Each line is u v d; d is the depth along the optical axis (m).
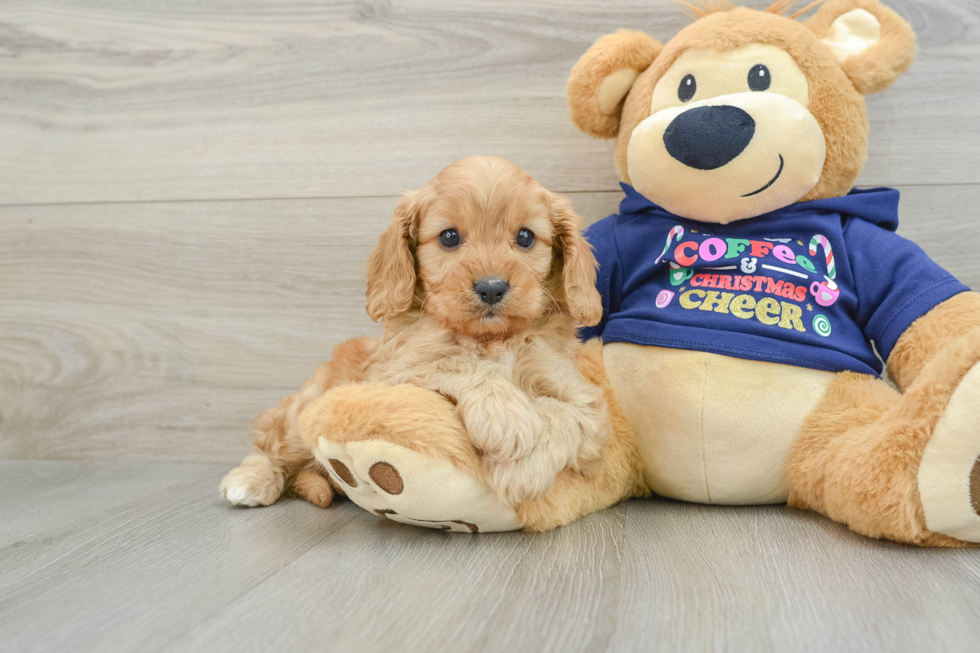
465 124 2.36
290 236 2.44
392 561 1.37
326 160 2.42
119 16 2.50
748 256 1.77
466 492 1.43
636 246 1.96
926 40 2.14
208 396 2.48
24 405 2.57
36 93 2.55
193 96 2.47
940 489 1.35
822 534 1.51
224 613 1.12
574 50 2.30
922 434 1.37
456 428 1.43
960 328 1.56
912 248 1.75
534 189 1.67
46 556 1.44
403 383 1.57
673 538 1.50
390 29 2.38
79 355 2.54
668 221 1.95
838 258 1.77
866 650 0.97
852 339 1.73
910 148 2.17
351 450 1.42
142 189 2.50
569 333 1.80
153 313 2.51
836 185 1.83
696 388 1.70
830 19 1.90
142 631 1.06
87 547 1.50
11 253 2.57
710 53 1.79
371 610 1.12
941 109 2.15
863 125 1.83
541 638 1.01
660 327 1.77
